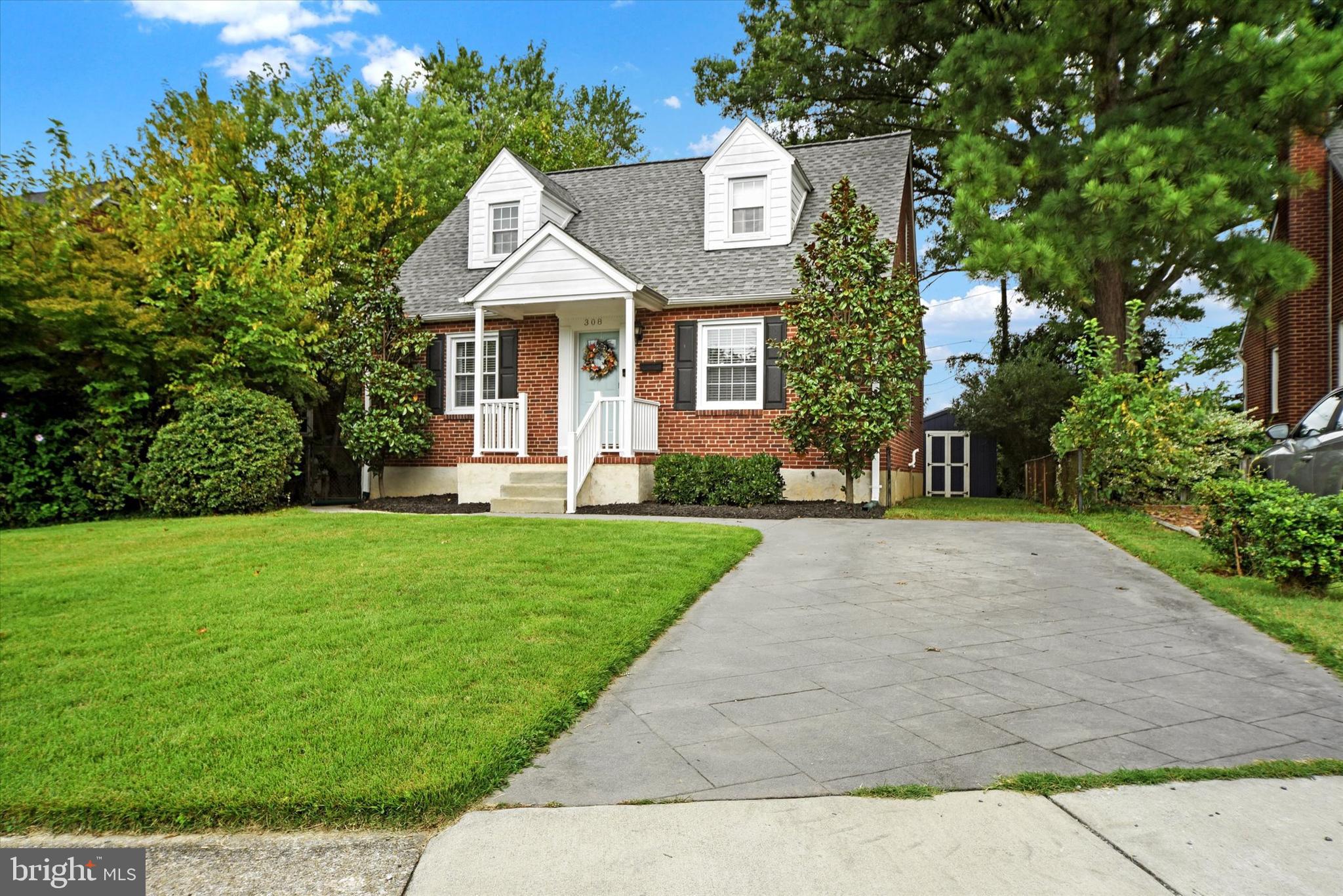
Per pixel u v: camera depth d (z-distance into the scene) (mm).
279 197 20031
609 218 16969
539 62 38000
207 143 17391
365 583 6656
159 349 12211
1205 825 2746
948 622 5668
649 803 2988
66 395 12812
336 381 16000
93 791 3098
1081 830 2721
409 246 22453
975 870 2494
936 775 3180
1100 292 15773
